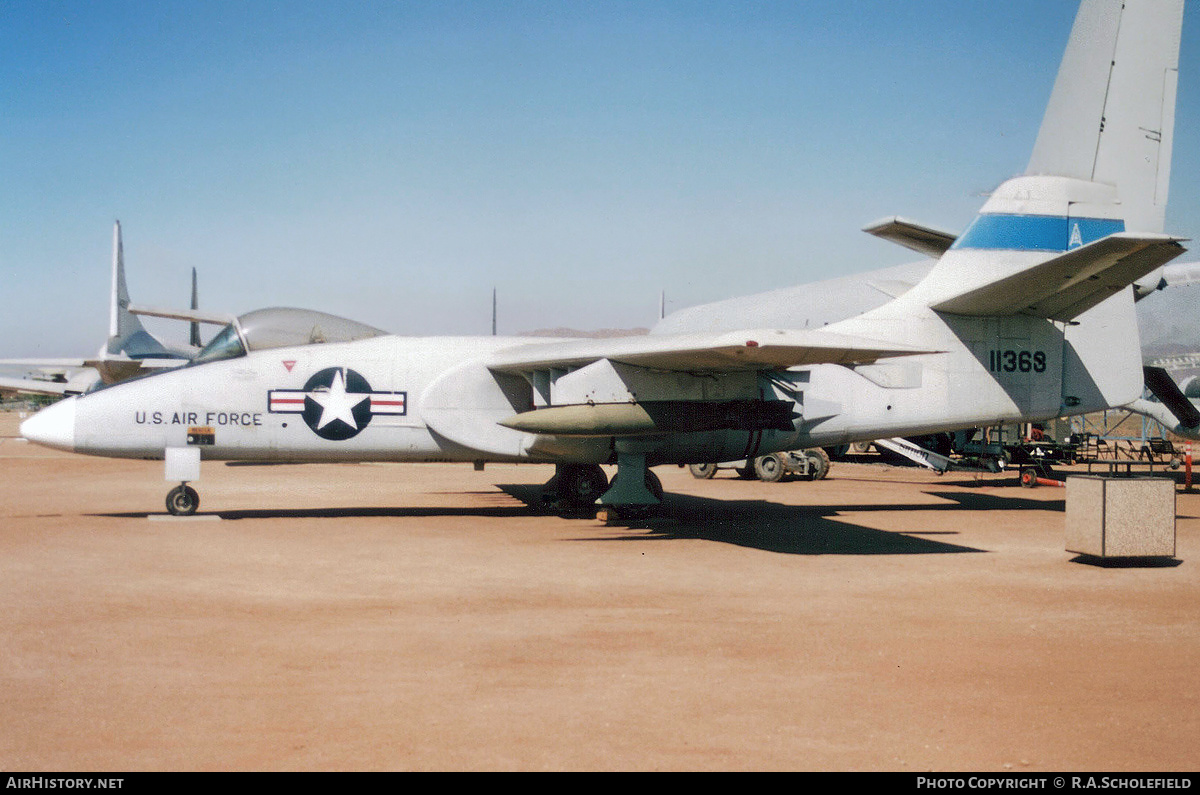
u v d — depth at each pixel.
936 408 15.56
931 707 5.77
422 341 15.37
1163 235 11.29
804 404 15.05
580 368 13.98
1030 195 15.81
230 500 17.72
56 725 5.32
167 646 7.02
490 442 14.88
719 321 31.73
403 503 17.39
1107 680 6.37
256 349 14.66
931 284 15.59
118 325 42.78
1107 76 15.92
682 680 6.28
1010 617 8.25
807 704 5.80
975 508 17.34
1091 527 10.99
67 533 12.84
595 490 16.44
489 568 10.53
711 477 24.47
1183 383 27.53
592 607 8.54
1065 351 16.08
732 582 9.80
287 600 8.72
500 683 6.18
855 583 9.80
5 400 106.44
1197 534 13.97
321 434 14.55
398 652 6.92
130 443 14.13
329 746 5.02
